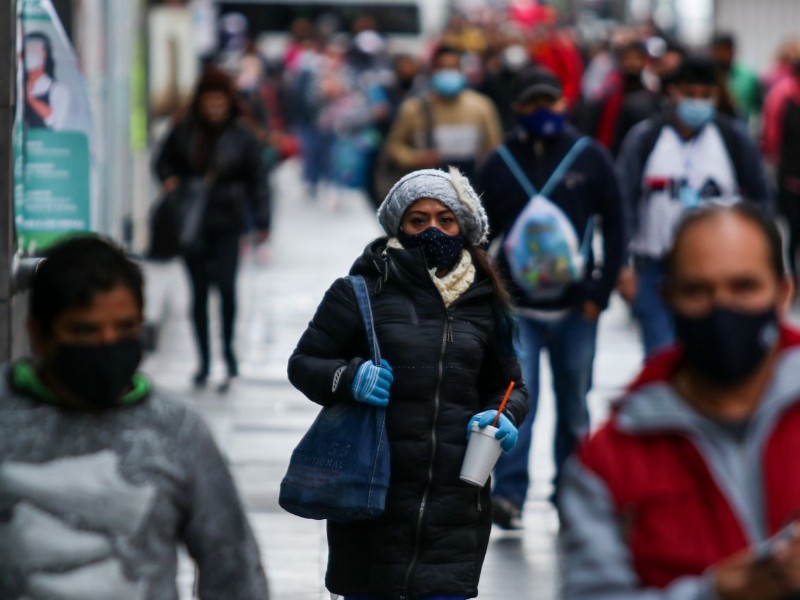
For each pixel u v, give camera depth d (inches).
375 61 2620.6
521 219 724.7
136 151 1545.3
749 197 808.3
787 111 1369.3
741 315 268.7
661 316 807.7
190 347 1232.8
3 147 613.0
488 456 463.2
